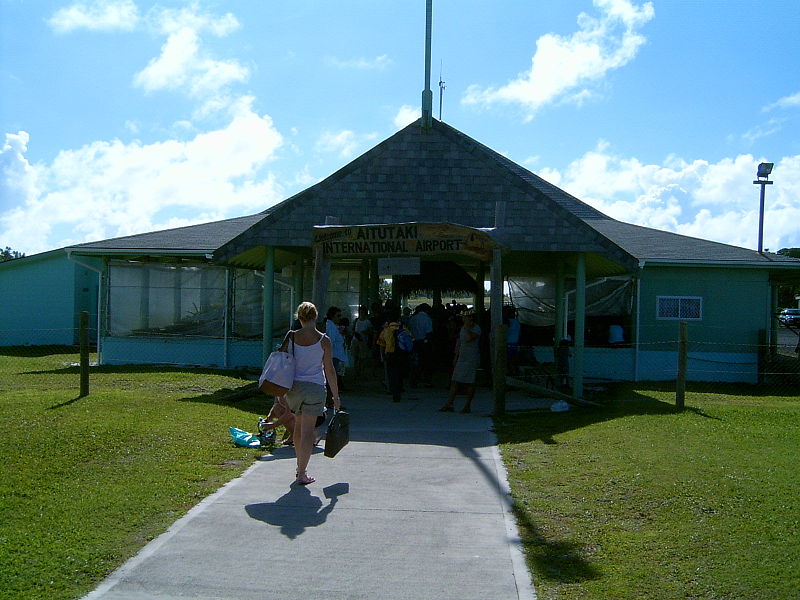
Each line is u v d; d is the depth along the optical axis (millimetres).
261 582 5395
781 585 5094
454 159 14383
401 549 6031
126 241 21125
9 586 5152
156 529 6359
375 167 14391
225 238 21781
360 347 18453
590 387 17844
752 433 10211
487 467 8578
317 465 8633
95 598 5082
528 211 14211
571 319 22797
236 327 20484
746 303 20672
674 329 20688
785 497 6957
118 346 20312
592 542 6098
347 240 12898
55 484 7379
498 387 12367
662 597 5020
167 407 11594
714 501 6879
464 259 19578
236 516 6742
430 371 17109
